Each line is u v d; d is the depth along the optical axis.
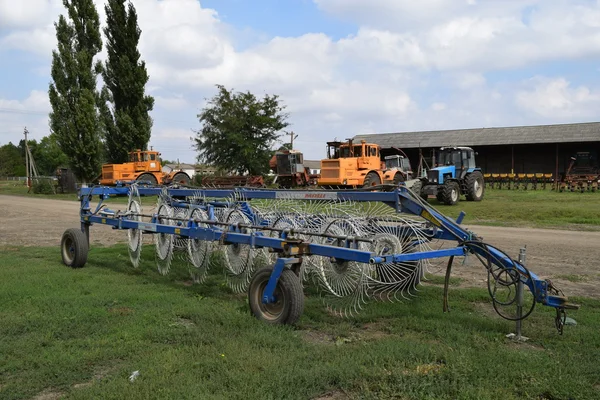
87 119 39.66
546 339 4.93
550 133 42.50
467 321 5.47
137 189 9.60
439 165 25.25
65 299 6.36
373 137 52.06
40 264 9.07
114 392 3.68
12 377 4.11
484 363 4.18
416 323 5.41
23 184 72.94
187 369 4.12
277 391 3.68
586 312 5.88
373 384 3.83
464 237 5.70
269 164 44.03
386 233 6.35
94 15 40.69
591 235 13.55
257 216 7.71
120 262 9.22
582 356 4.45
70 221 18.52
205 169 48.91
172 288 7.13
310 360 4.32
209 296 6.70
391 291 6.70
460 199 26.06
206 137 46.28
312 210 7.42
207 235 6.86
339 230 6.28
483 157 46.66
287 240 5.59
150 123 42.66
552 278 7.86
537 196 27.44
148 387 3.74
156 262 8.75
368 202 7.26
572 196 26.89
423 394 3.63
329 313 5.92
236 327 5.26
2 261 9.42
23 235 14.22
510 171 45.44
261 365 4.16
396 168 28.80
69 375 4.09
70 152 40.00
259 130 46.56
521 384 3.82
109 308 6.05
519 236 13.28
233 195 8.18
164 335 5.00
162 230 7.60
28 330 5.22
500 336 5.04
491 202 23.70
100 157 40.78
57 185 46.88
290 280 5.30
